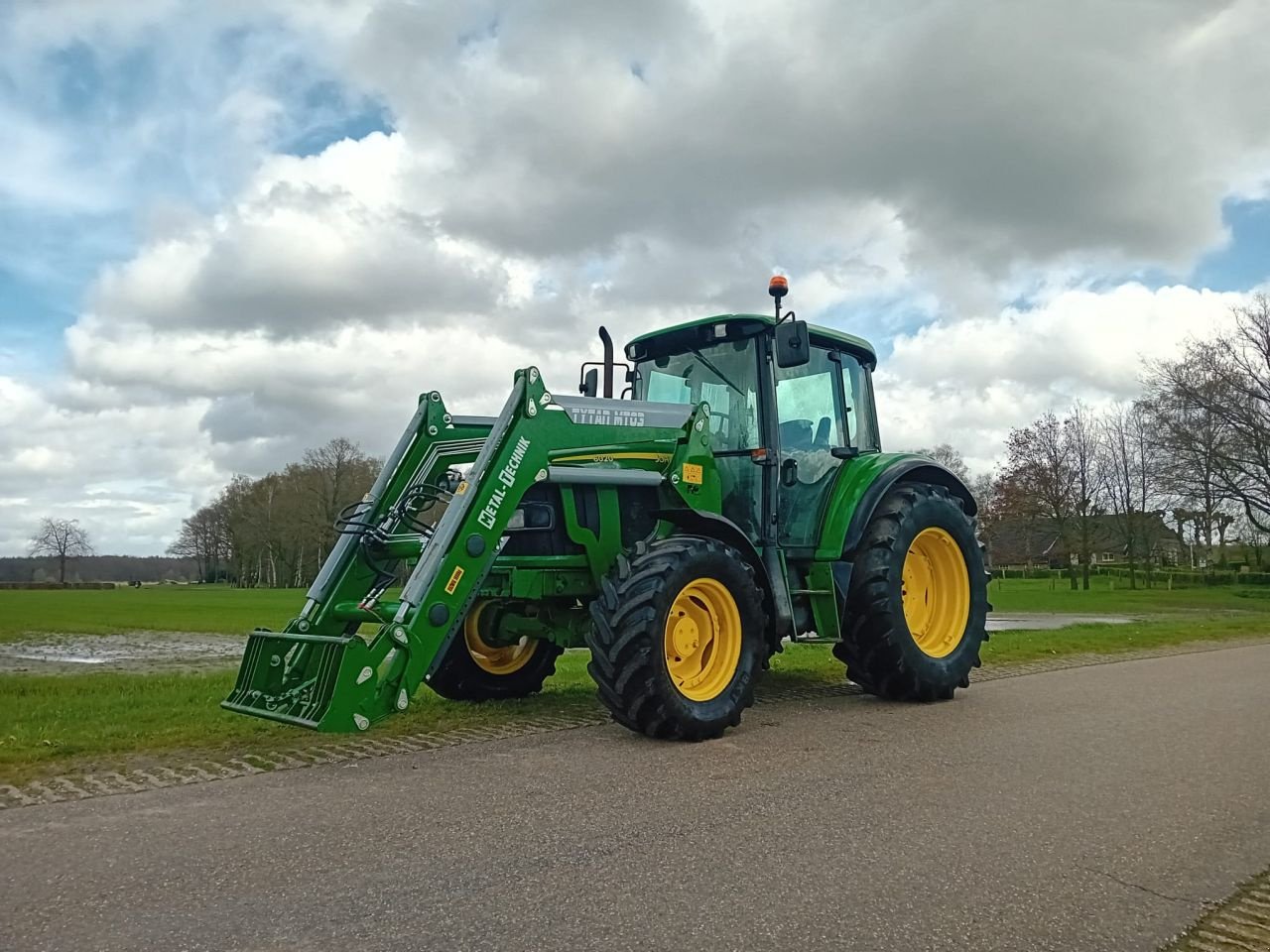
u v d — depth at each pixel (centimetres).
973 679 754
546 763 452
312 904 276
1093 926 265
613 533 569
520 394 517
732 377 640
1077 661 876
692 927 260
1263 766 449
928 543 688
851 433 707
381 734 521
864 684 655
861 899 280
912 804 380
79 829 348
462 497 490
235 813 368
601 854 319
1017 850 326
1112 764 452
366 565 566
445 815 364
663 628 495
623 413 568
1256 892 292
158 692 671
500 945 249
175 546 7988
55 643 1434
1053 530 4028
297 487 6072
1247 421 3027
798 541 626
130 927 261
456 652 630
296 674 480
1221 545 4347
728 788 403
